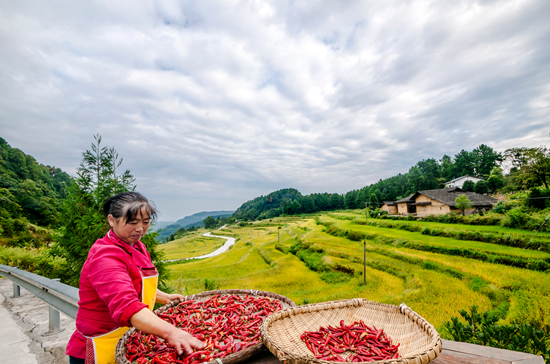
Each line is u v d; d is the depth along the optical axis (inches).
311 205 6215.6
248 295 123.0
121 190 311.1
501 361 61.9
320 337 79.1
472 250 1071.0
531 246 1017.5
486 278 822.5
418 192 2082.9
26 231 1628.9
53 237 294.5
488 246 1109.7
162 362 70.5
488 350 67.5
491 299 703.7
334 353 72.4
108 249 67.4
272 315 78.7
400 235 1563.7
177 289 354.0
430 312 656.4
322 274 1273.4
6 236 1473.9
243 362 64.6
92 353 70.0
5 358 143.1
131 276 72.7
